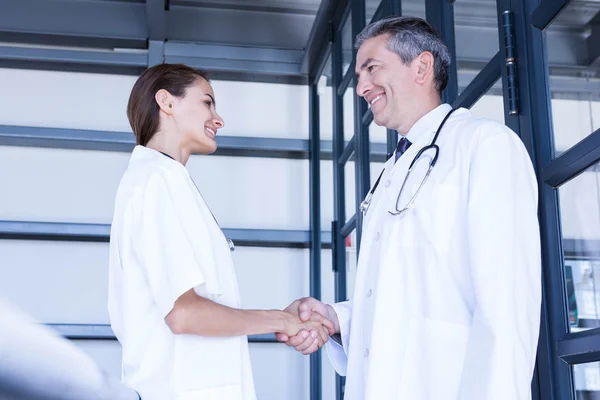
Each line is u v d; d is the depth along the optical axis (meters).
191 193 1.37
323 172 4.45
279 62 4.74
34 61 4.51
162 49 4.61
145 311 1.30
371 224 1.55
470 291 1.32
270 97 4.77
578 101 1.53
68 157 4.49
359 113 3.49
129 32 4.60
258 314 1.48
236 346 1.34
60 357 0.27
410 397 1.32
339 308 1.69
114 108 4.56
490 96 1.97
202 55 4.67
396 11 2.93
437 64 1.64
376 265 1.47
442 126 1.50
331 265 4.11
